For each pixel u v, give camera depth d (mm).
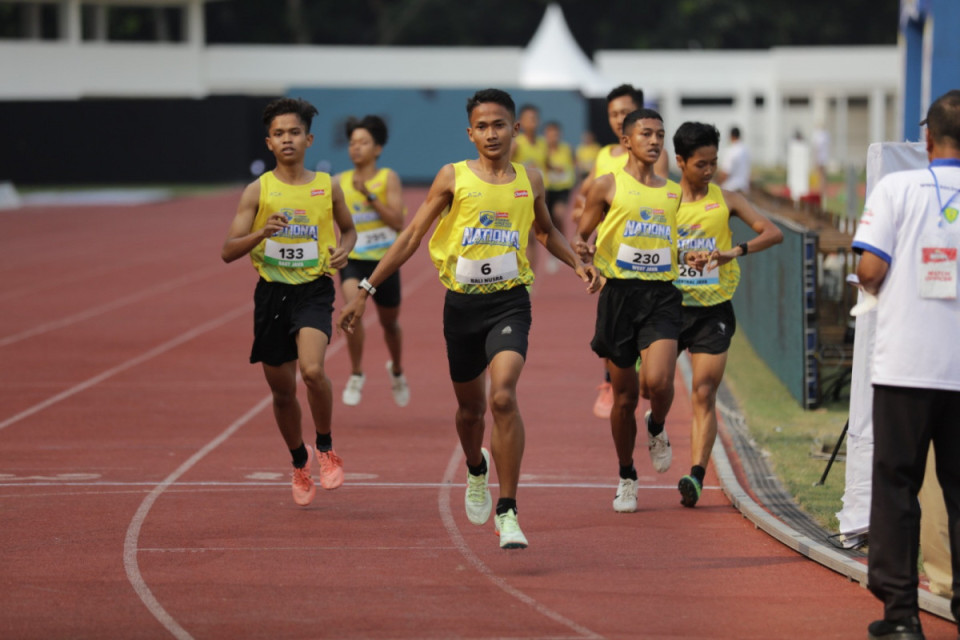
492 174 18000
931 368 14125
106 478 23375
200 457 25203
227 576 17328
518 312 18062
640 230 20250
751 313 39844
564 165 54219
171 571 17547
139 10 177375
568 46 142000
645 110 20594
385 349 39344
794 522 19938
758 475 23188
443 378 34344
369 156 28688
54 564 17875
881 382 14359
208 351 39094
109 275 61250
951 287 14141
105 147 130125
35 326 44469
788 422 27812
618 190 20375
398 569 17672
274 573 17469
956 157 14539
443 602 16188
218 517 20609
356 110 130625
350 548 18750
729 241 21906
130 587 16812
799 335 29391
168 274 61875
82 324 45000
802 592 16625
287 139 20625
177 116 130750
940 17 53438
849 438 18141
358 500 21812
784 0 187750
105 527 19938
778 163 156125
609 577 17297
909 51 61625
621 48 187375
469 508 18422
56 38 172875
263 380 34125
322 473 21375
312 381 20188
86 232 85500
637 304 20328
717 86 157500
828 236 31078
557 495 22281
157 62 137500
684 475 22875
